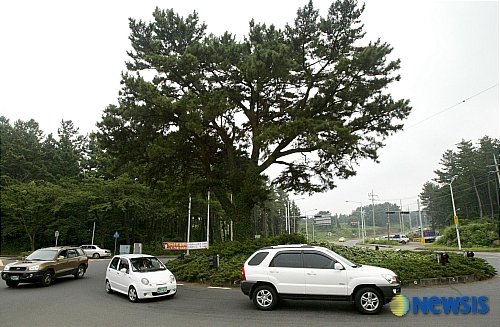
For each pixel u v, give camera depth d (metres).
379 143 20.86
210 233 53.66
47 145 59.12
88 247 43.84
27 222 44.47
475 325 8.66
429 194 96.81
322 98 20.44
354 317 9.76
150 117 19.72
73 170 57.09
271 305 10.84
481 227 54.69
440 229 94.31
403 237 81.19
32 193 41.91
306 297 10.63
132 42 22.22
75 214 50.59
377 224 157.75
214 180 22.11
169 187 24.77
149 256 14.47
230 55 19.72
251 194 20.81
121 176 46.25
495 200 71.62
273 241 20.23
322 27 20.52
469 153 71.62
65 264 18.73
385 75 19.81
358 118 20.25
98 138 20.28
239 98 21.47
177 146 19.66
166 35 22.09
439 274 15.35
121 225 53.22
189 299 13.00
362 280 10.26
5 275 16.44
